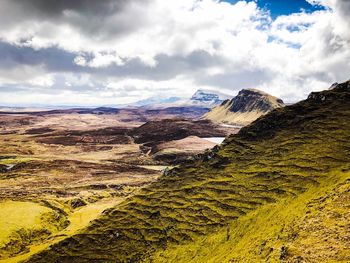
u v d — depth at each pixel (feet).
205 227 533.14
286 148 625.41
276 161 602.44
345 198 343.87
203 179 650.43
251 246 395.14
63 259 561.84
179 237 537.65
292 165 568.82
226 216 533.96
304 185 507.30
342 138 591.37
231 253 419.95
